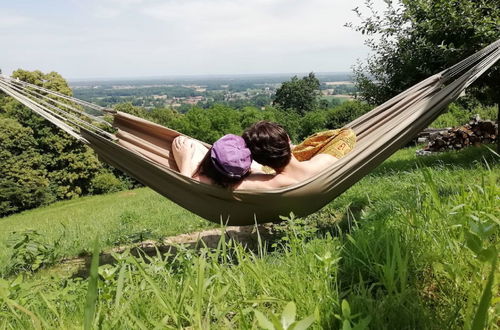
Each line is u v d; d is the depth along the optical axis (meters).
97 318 1.74
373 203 5.48
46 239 6.65
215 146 3.38
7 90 3.87
